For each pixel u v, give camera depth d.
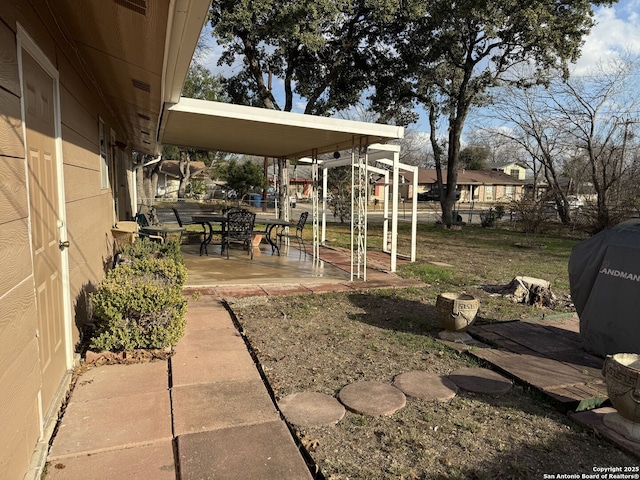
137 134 8.70
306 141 7.10
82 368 3.35
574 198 21.77
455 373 3.70
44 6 2.66
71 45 3.48
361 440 2.67
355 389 3.29
